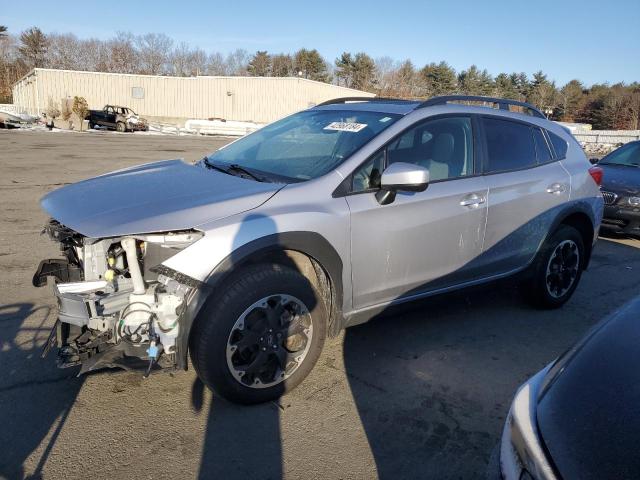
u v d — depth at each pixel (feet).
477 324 14.90
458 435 9.84
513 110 15.83
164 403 10.30
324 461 8.95
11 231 22.03
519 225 14.24
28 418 9.60
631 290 18.98
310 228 10.16
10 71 240.73
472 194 12.93
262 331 9.93
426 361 12.55
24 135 76.69
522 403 6.03
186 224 9.14
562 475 4.87
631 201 25.64
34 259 18.42
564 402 5.59
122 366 9.29
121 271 9.76
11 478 8.14
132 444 9.08
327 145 12.24
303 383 11.28
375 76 269.64
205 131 117.39
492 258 13.84
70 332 10.01
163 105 143.23
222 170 12.25
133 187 10.88
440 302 13.28
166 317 9.36
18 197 29.25
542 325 15.12
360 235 10.96
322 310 10.73
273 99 145.18
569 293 16.46
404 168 10.50
